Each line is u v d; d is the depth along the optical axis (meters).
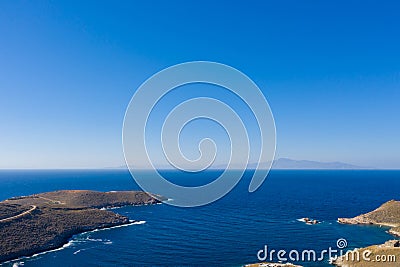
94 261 107.44
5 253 110.75
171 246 123.88
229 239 132.62
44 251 120.12
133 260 107.62
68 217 159.25
